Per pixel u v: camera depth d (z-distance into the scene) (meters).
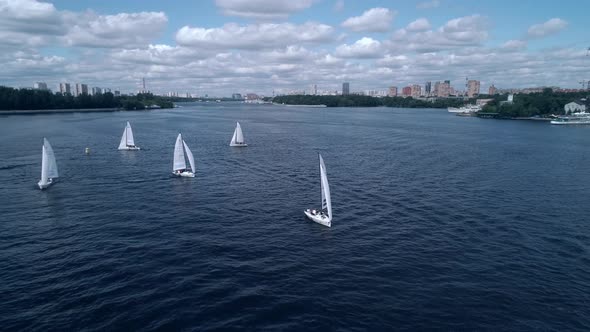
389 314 37.41
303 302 39.25
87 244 52.47
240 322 36.06
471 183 86.38
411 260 48.47
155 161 112.69
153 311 37.47
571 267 46.81
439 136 178.75
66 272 44.75
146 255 49.19
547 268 46.56
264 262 47.78
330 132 197.00
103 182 86.69
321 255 49.88
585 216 64.56
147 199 73.56
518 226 59.75
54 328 34.94
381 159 117.44
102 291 40.81
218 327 35.31
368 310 38.03
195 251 50.53
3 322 35.62
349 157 121.19
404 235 56.25
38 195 76.06
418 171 99.50
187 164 109.12
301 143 154.50
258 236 55.81
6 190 79.38
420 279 43.91
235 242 53.59
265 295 40.41
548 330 35.38
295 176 94.19
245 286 42.16
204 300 39.41
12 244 52.50
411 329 35.28
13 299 39.28
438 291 41.44
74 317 36.50
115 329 34.84
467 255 49.88
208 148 139.62
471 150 136.25
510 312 37.91
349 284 42.75
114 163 109.06
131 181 87.75
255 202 72.00
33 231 57.16
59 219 62.31
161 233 56.50
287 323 36.00
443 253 50.44
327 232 57.47
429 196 75.62
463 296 40.53
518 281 43.56
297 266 46.81
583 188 82.69
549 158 120.06
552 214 65.44
